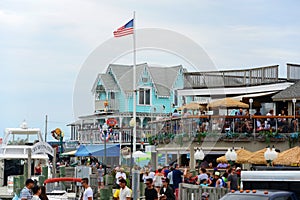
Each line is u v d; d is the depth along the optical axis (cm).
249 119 3766
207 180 2767
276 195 1620
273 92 4462
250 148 3725
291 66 4775
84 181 2253
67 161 6125
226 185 2814
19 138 5119
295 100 3816
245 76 4794
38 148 4594
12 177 3850
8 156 4700
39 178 3372
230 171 2864
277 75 4688
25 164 3812
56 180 3077
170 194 2438
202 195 2327
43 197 2088
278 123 3716
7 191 3872
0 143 5069
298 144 3634
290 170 1905
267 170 1922
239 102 3844
